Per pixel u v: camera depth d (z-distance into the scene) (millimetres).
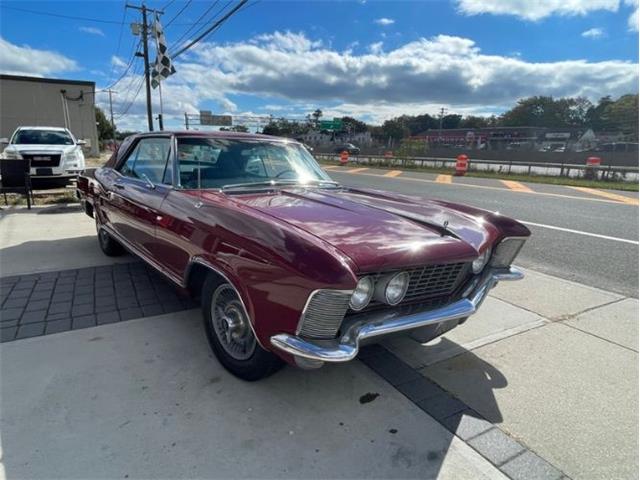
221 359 2605
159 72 13828
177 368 2625
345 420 2232
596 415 2348
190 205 2789
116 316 3289
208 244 2459
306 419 2225
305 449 2018
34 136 11289
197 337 3006
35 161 9578
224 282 2449
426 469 1935
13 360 2650
